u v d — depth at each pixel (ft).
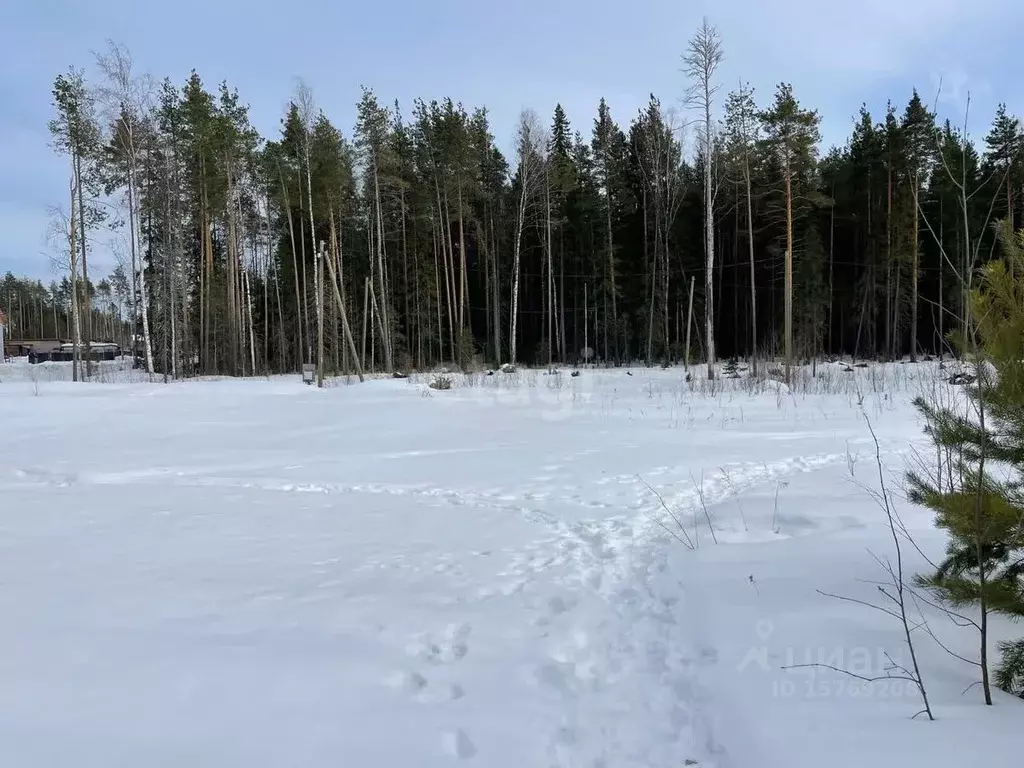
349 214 130.62
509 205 135.44
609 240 121.60
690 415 45.91
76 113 88.69
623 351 130.72
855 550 15.44
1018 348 9.25
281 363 124.57
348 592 14.10
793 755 7.66
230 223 116.78
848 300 123.44
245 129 120.88
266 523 20.21
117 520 20.52
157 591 14.02
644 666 10.70
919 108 100.83
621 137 132.46
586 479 26.63
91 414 49.21
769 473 26.96
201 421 46.03
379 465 29.94
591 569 15.90
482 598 13.84
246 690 9.62
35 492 24.75
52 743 8.10
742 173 98.22
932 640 10.57
